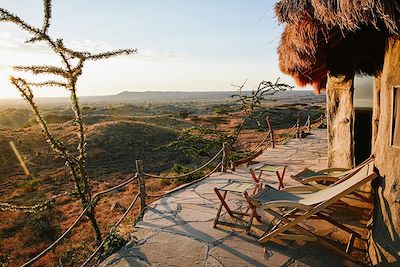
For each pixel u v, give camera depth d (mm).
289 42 4215
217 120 40188
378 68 5016
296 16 3338
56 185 21344
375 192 3494
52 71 6570
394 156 3135
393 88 3188
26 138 35094
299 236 4078
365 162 4363
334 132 6656
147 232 4934
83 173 7273
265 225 4926
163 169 24359
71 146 31094
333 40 4781
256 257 3996
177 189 7234
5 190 20812
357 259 3809
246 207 5789
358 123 6820
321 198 3943
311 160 9883
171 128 43469
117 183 20953
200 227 5000
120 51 6863
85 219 13312
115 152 30375
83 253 8930
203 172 12070
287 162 9781
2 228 13141
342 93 6371
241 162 9031
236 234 4688
